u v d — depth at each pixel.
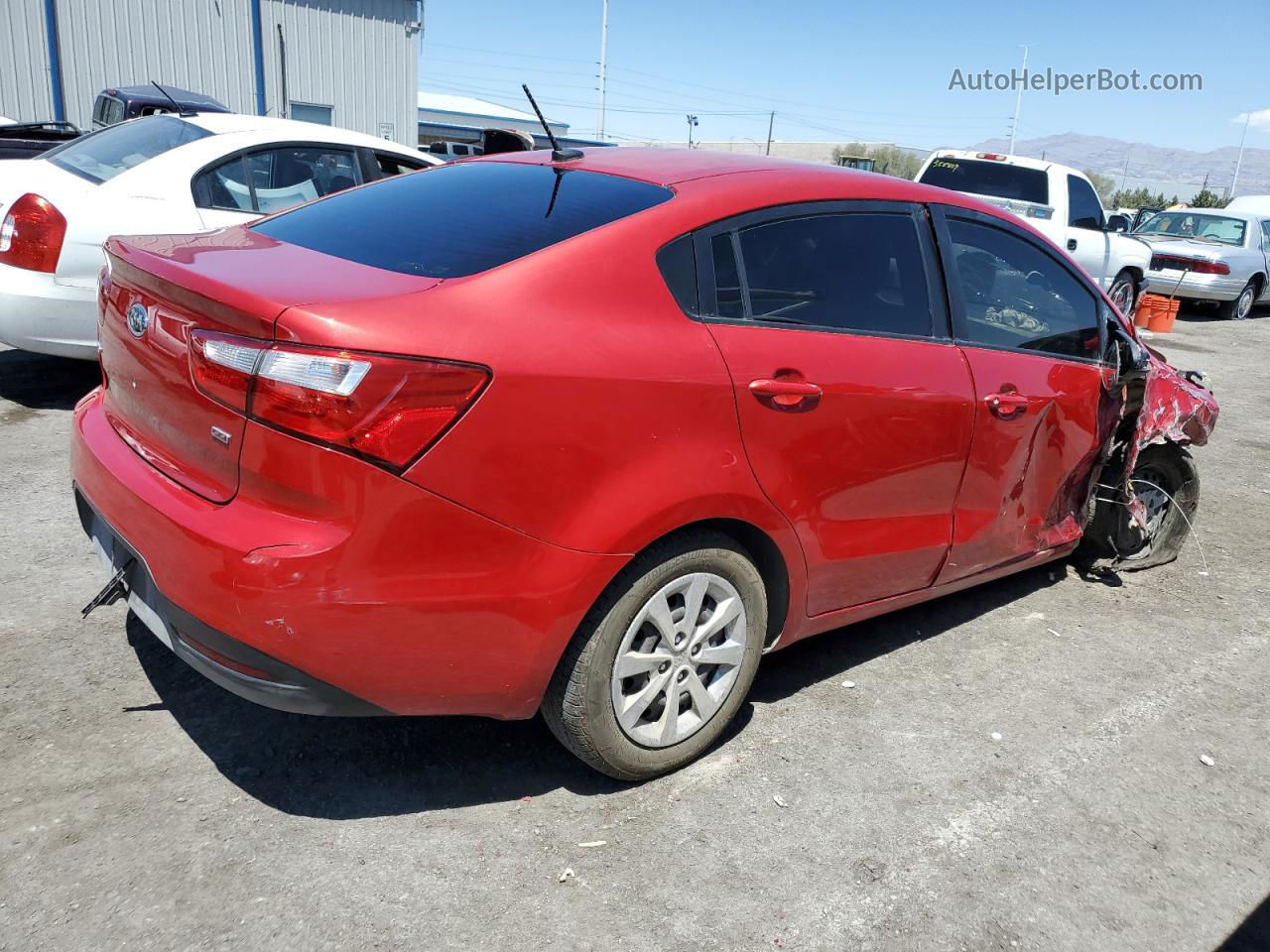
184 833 2.35
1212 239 16.66
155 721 2.76
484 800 2.57
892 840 2.56
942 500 3.24
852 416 2.82
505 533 2.19
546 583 2.25
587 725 2.47
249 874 2.24
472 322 2.16
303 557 2.04
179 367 2.25
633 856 2.41
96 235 5.07
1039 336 3.63
